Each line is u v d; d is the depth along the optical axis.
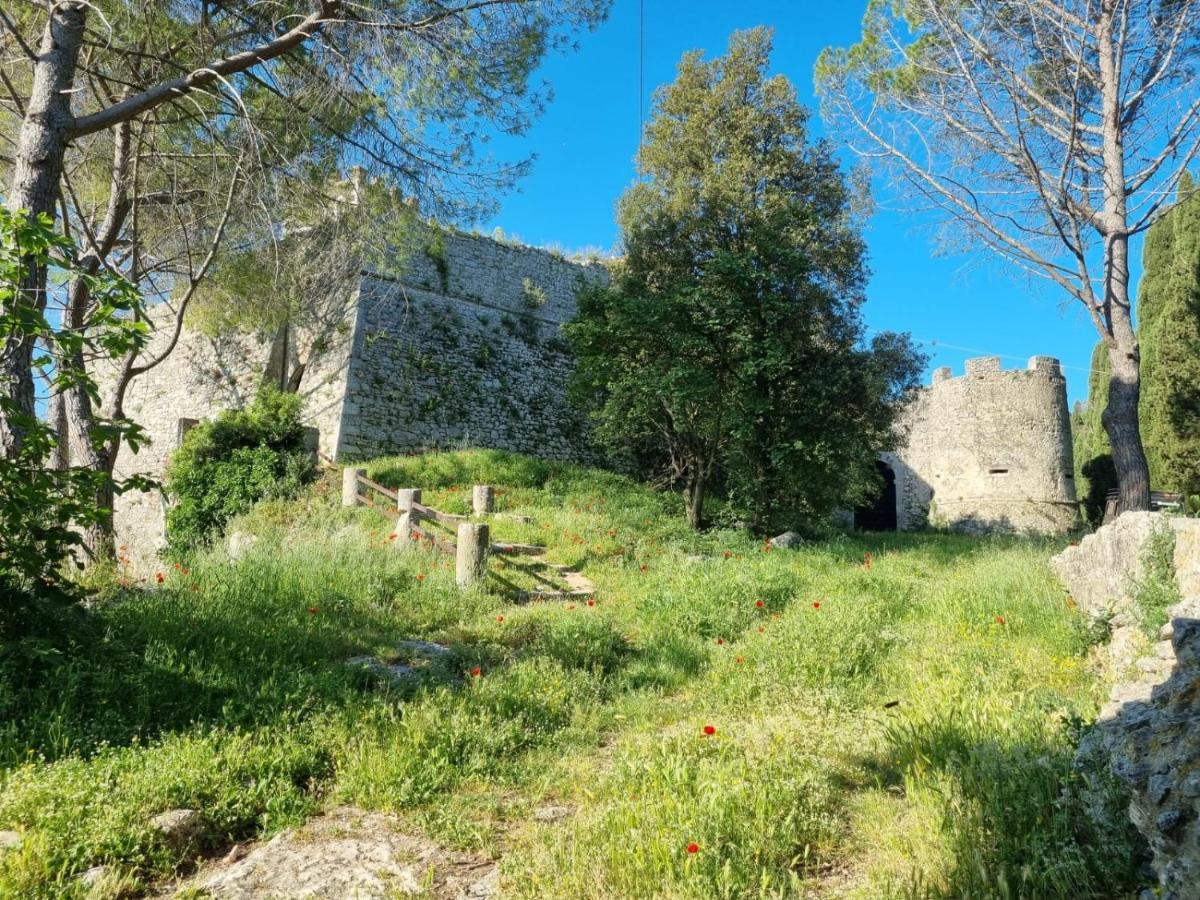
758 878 2.90
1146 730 2.76
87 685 4.46
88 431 4.92
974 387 30.16
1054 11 11.07
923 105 12.20
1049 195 11.27
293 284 14.22
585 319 17.31
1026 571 7.99
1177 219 18.45
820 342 17.17
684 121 19.84
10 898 2.73
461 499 15.73
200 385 22.23
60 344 4.63
